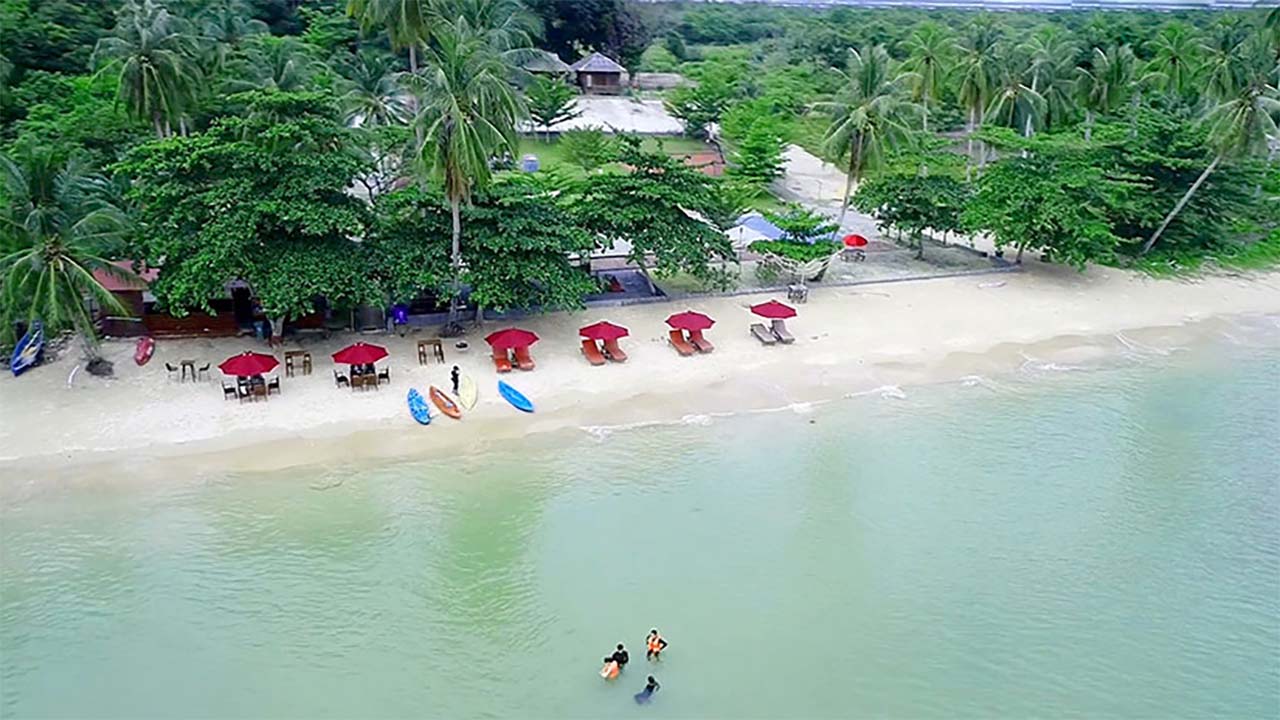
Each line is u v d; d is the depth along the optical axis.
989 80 74.19
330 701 25.56
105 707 25.19
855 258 65.38
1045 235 60.03
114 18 78.00
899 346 50.75
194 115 60.19
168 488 34.97
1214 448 41.22
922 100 80.50
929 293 59.22
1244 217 70.62
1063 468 39.09
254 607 29.17
